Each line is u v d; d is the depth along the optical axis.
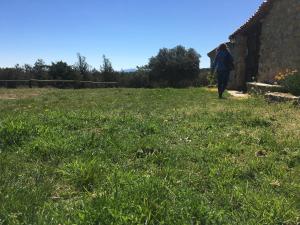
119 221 1.83
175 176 2.55
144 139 3.38
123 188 2.21
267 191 2.35
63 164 2.70
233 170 2.69
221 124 4.36
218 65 7.84
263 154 3.19
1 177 2.42
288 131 3.96
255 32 10.73
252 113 5.07
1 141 3.16
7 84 15.24
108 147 3.12
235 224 1.93
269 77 9.16
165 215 1.91
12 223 1.83
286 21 8.50
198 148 3.29
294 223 1.98
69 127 3.85
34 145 3.01
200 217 1.93
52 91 10.66
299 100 6.02
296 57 8.14
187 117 4.83
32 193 2.19
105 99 7.59
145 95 8.48
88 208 1.93
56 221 1.86
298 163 2.94
